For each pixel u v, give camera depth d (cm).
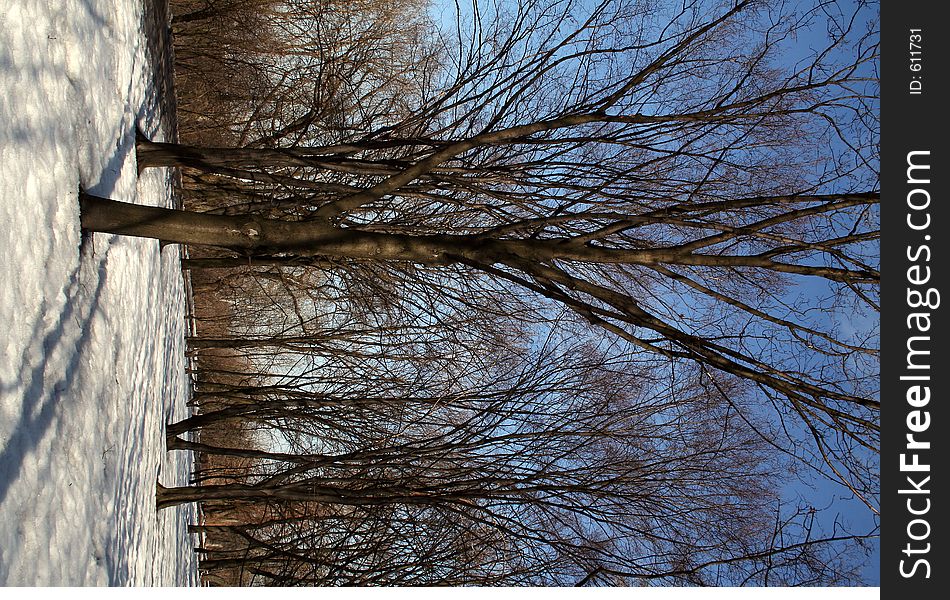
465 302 787
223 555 1032
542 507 660
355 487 763
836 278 404
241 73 1090
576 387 737
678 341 397
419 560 708
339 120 825
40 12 378
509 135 470
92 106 463
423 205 804
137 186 610
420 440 732
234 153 627
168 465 773
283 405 868
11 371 330
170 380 796
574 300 401
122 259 531
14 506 326
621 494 667
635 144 581
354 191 690
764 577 569
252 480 1149
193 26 1130
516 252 423
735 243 535
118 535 505
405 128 767
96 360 458
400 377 888
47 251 378
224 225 433
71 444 405
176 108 981
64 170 405
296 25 1023
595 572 577
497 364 816
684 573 576
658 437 710
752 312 408
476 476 737
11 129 335
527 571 667
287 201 762
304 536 771
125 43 575
